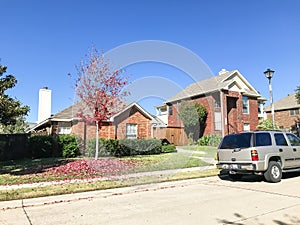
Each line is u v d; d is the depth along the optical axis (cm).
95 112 1370
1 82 1028
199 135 2241
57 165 1205
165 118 2695
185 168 1121
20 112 1062
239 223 427
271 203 558
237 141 854
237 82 2502
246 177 963
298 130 3038
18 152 1633
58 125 2122
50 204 604
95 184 804
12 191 706
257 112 2705
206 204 567
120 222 452
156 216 483
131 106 1919
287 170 872
